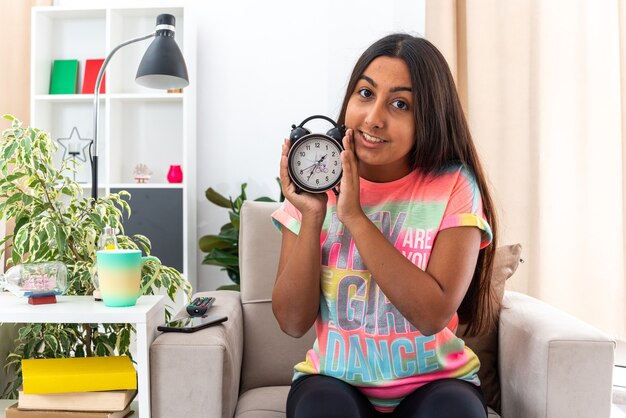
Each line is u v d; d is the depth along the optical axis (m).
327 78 3.08
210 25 3.12
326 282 1.21
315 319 1.25
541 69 2.74
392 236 1.19
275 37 3.10
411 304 1.08
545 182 2.75
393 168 1.22
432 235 1.15
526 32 2.75
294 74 3.10
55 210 1.68
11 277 1.39
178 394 1.25
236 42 3.12
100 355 1.70
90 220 1.71
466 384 1.10
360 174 1.25
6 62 3.08
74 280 1.64
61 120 3.14
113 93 2.98
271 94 3.11
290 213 1.28
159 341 1.27
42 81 3.03
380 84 1.14
